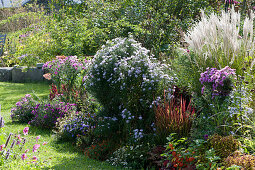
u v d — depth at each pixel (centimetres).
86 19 1116
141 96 549
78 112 646
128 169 438
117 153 477
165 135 481
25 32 1535
